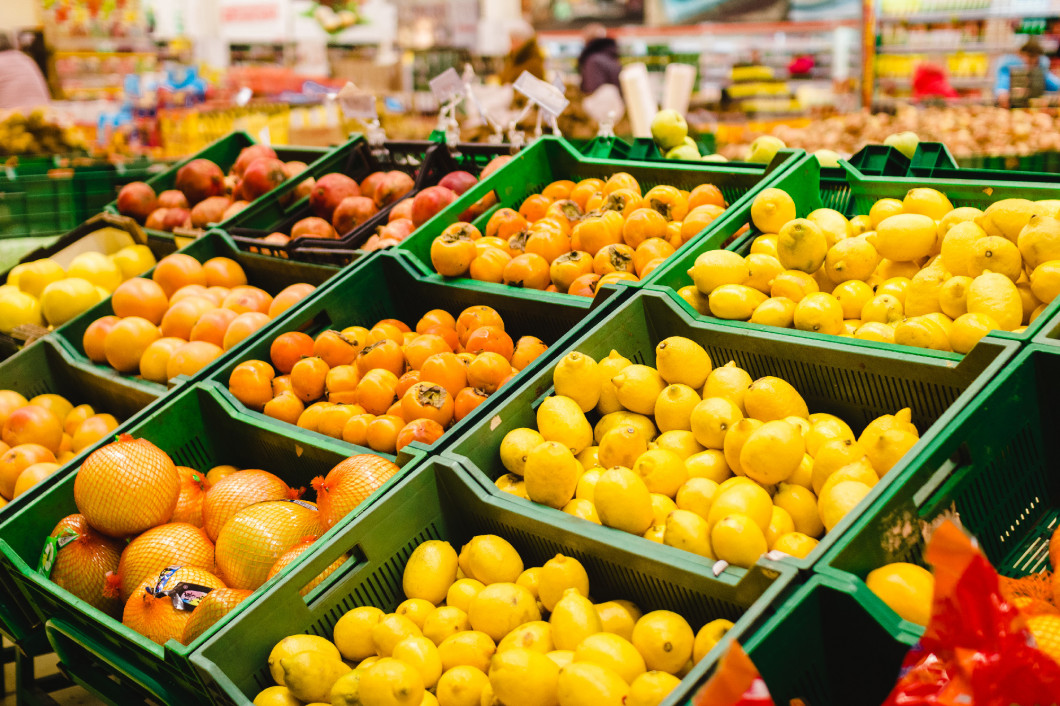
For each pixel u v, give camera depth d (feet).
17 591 7.52
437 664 4.97
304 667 4.97
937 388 5.61
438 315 8.55
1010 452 5.05
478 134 18.51
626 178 9.62
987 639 3.18
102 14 21.56
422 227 9.64
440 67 25.39
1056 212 6.43
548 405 6.28
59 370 10.66
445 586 5.67
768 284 6.95
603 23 24.86
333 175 12.41
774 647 3.96
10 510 7.57
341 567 5.73
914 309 6.28
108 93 21.61
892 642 3.88
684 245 7.52
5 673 10.66
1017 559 5.01
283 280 10.90
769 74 23.12
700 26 23.82
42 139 18.95
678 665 4.64
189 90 21.22
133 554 6.74
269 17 24.88
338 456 7.20
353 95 13.14
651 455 5.60
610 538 5.16
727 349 6.68
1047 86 21.63
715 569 4.66
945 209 7.26
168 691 5.73
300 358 8.52
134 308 10.48
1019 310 5.70
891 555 4.52
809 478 5.41
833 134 19.67
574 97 20.51
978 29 22.06
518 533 5.73
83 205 16.57
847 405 6.20
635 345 7.01
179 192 13.97
